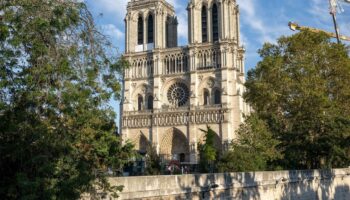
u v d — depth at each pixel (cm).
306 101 6719
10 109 2189
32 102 2186
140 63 15762
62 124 2289
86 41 2348
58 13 2209
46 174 2178
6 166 2234
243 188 4641
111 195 2712
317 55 7031
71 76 2258
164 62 15425
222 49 14475
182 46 15200
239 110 14075
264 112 7512
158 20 15700
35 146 2170
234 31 15438
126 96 15600
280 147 8312
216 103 14450
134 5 16200
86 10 2378
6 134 2177
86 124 2450
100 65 2378
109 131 2705
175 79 15088
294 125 7294
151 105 15412
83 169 2348
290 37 7219
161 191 3503
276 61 6906
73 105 2241
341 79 7062
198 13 15275
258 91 7088
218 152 11200
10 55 2119
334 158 7581
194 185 3894
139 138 15150
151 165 8788
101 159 2722
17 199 2147
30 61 2230
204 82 14650
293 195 5653
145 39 15875
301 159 7894
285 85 6900
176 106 14975
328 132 7038
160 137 14762
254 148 8338
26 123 2175
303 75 6906
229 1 14925
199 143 12288
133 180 3241
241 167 7362
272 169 7769
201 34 15150
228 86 14238
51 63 2183
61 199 2150
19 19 2145
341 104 7275
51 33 2219
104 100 2384
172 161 11762
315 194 6212
